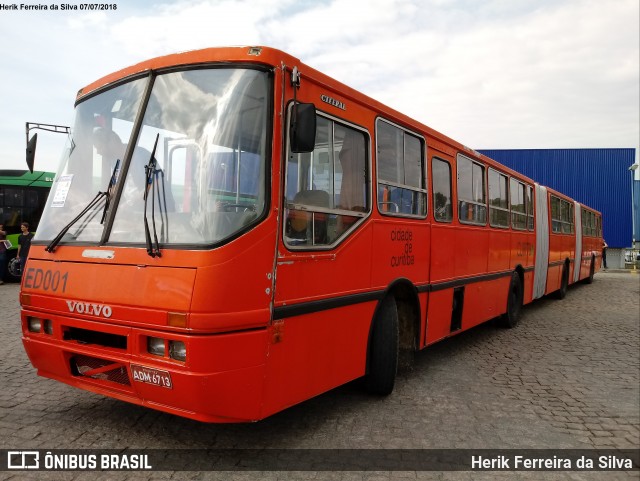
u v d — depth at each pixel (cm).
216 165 350
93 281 367
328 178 430
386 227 514
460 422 469
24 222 1520
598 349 791
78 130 435
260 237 352
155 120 382
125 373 365
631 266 3484
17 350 657
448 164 677
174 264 335
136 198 373
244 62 369
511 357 730
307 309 396
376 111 505
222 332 332
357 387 568
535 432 451
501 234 894
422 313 595
